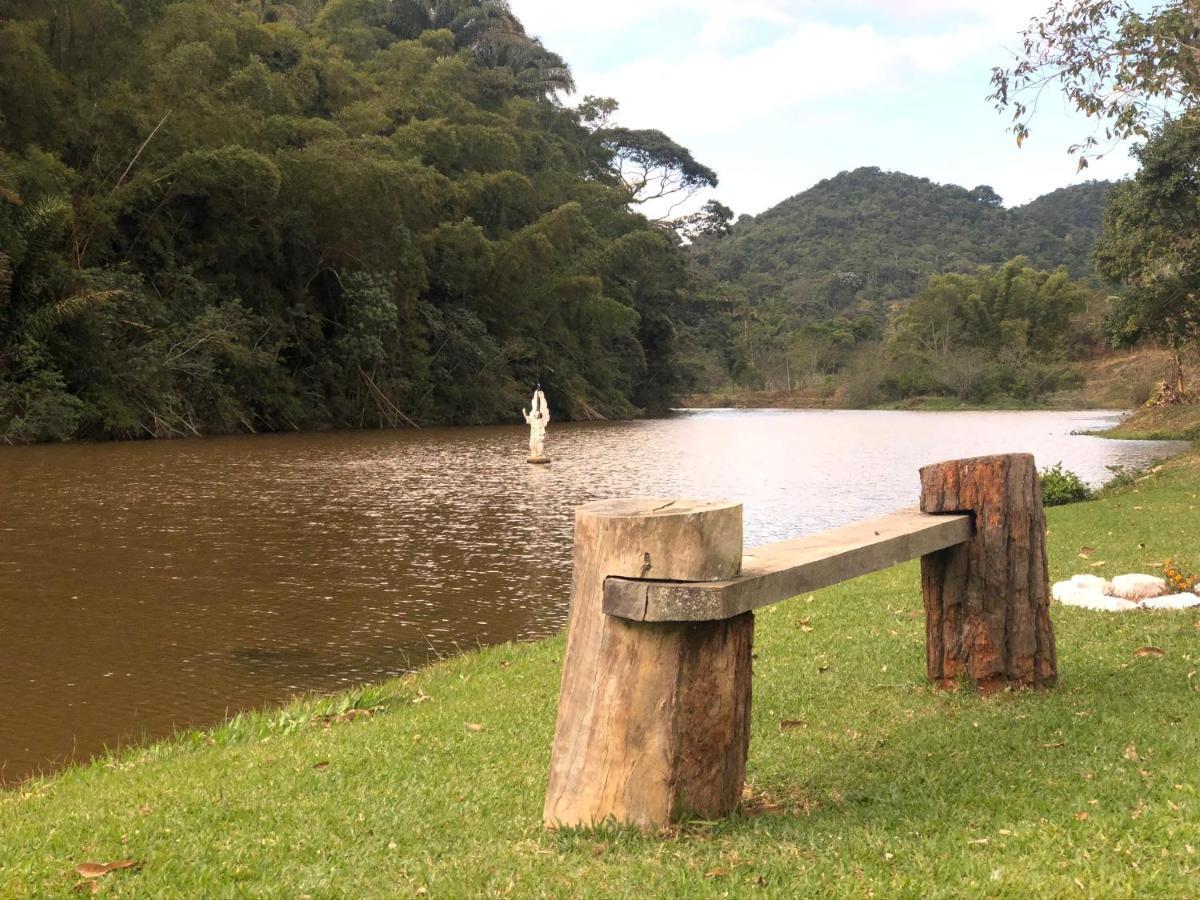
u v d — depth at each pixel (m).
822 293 137.62
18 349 28.03
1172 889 2.79
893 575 9.20
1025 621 5.05
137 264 33.59
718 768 3.46
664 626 3.31
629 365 66.44
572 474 23.09
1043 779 3.78
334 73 47.34
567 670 3.49
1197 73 9.98
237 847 3.52
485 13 74.00
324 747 4.89
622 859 3.18
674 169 88.56
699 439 38.62
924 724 4.65
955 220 170.88
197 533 13.70
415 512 16.11
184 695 6.70
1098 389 80.75
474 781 4.23
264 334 36.94
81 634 8.30
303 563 11.63
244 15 41.09
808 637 6.77
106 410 30.31
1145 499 14.38
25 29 29.02
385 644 8.08
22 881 3.28
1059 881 2.87
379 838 3.57
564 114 78.00
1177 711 4.53
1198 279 27.69
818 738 4.59
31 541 12.91
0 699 6.59
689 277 74.81
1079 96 10.28
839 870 3.05
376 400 42.91
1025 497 5.04
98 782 4.62
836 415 67.88
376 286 41.31
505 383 51.22
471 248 47.78
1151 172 26.23
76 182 30.56
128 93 32.31
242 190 34.06
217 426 35.03
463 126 54.50
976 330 89.25
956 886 2.89
